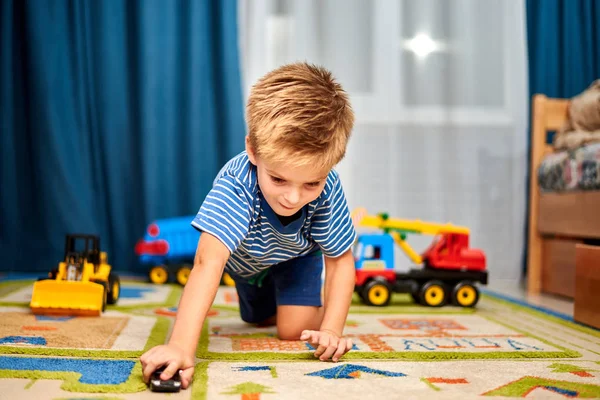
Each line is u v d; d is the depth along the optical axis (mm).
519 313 1761
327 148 928
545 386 944
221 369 1011
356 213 1955
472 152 2568
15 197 2383
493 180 2572
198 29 2438
